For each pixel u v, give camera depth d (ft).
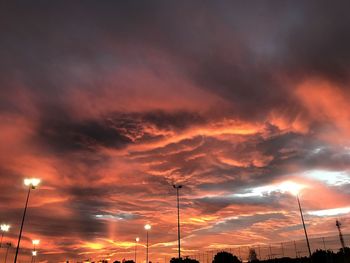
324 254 166.30
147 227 200.03
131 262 313.12
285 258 200.44
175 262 239.91
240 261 225.56
